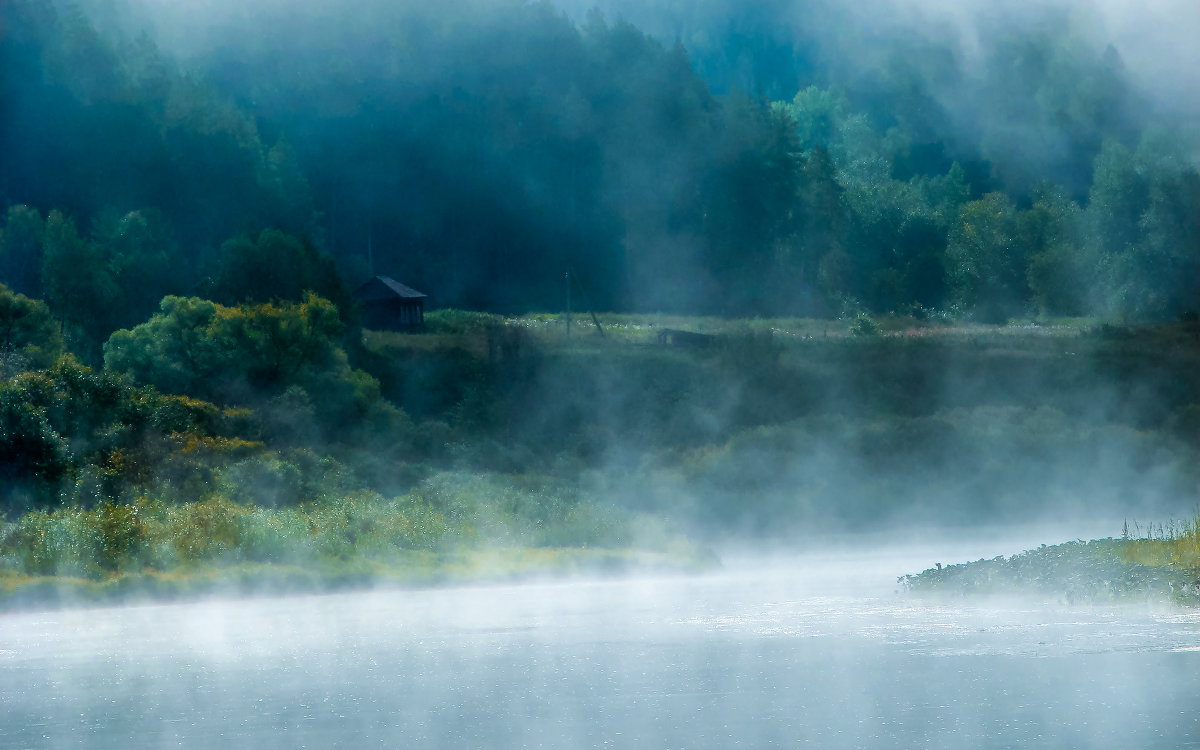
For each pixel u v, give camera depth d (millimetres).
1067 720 27219
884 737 26250
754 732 26906
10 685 33438
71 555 57594
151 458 89812
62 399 93500
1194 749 24625
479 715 29094
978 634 39500
